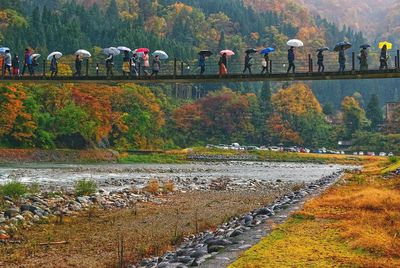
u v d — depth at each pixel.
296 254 10.12
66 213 21.20
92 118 98.25
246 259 9.73
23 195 24.16
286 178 50.12
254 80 36.06
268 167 79.75
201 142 136.88
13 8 156.12
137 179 43.97
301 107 147.12
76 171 54.75
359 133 140.00
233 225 16.02
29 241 15.70
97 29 173.25
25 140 83.75
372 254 10.16
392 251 10.13
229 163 93.00
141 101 114.69
